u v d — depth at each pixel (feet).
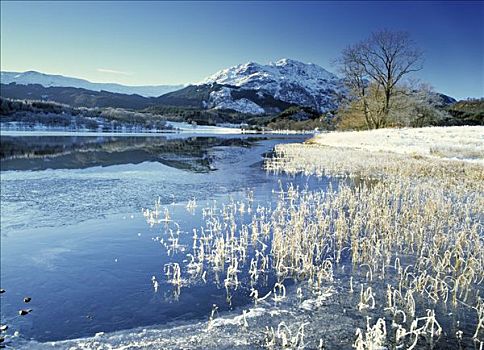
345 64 157.07
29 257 30.07
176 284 24.53
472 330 18.21
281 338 17.80
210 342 17.80
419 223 32.65
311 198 47.85
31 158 106.83
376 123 158.81
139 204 47.98
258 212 42.70
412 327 17.22
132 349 17.51
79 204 48.08
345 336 17.95
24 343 18.56
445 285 22.45
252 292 22.08
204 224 38.52
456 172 57.88
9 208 45.98
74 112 411.34
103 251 31.09
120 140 213.66
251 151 131.54
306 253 27.02
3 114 339.77
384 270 25.55
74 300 22.97
